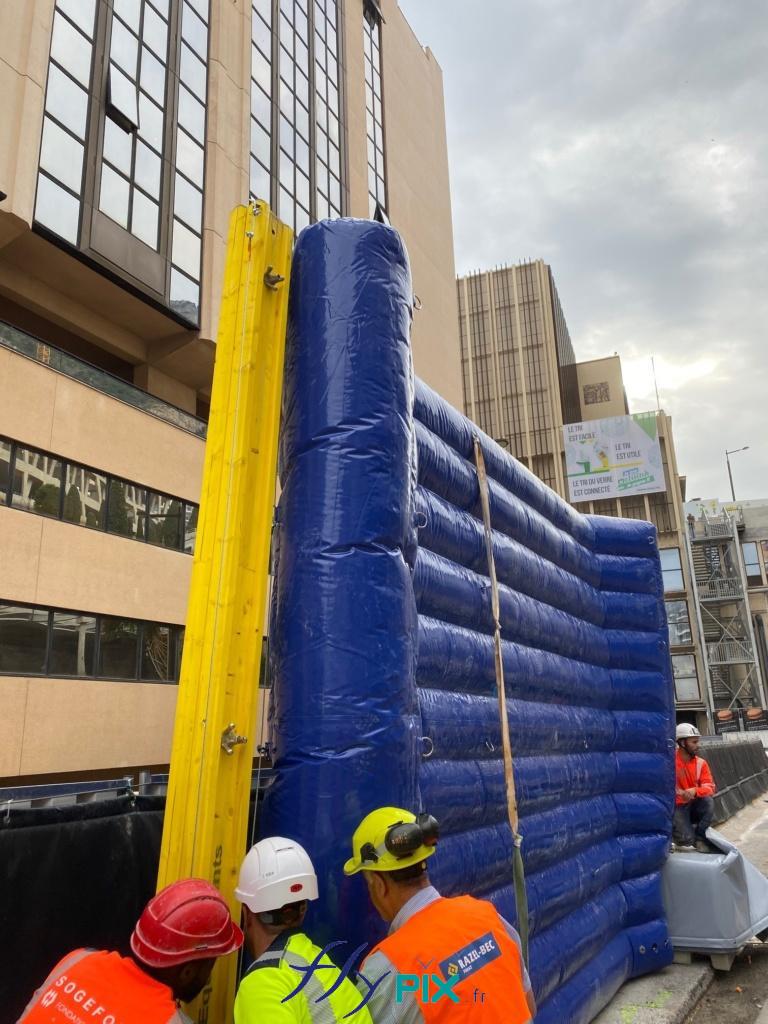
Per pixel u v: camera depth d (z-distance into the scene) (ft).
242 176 81.46
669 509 171.32
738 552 165.68
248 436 10.15
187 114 75.92
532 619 18.08
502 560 16.89
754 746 83.10
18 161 57.88
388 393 11.07
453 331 140.36
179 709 9.46
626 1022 17.95
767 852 40.88
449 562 14.74
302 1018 6.58
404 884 7.81
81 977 6.26
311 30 102.83
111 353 72.90
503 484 18.65
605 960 19.02
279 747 10.03
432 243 136.26
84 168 63.77
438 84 153.07
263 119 87.97
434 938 7.35
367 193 112.27
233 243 10.93
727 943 21.62
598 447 177.58
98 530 62.85
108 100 66.39
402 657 10.30
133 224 67.46
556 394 221.66
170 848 8.96
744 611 162.71
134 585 65.05
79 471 62.13
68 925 8.29
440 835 12.60
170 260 70.79
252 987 6.63
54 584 58.54
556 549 20.97
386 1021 7.04
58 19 63.46
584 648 21.63
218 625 9.43
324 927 9.07
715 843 24.48
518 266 235.40
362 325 11.14
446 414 16.03
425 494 14.32
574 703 20.61
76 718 59.11
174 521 70.28
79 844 8.61
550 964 15.70
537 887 16.05
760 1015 19.15
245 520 9.92
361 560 10.30
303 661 10.05
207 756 9.02
